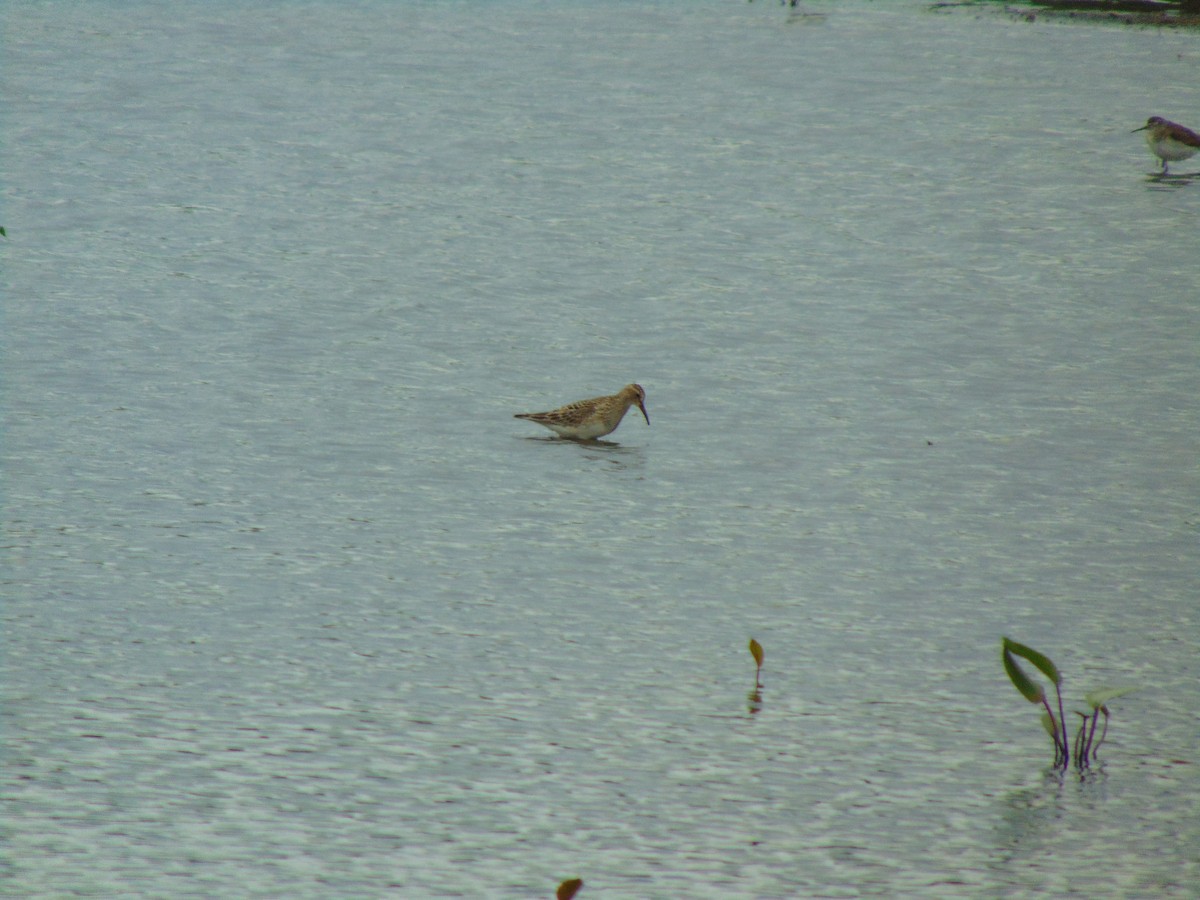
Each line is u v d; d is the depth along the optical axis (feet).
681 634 98.37
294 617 98.99
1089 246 194.49
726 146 235.61
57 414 135.13
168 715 86.43
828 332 163.84
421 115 249.14
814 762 83.82
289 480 122.52
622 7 338.75
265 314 164.66
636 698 90.07
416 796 79.36
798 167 225.97
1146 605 103.81
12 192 205.67
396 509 117.60
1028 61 289.74
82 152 225.56
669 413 141.18
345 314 165.48
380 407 140.05
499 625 98.84
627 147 233.96
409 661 93.66
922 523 117.19
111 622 97.40
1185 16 328.70
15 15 318.86
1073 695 91.56
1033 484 125.39
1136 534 115.65
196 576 104.53
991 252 192.03
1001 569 109.19
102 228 192.75
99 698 88.02
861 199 212.02
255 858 73.51
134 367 147.74
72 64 277.23
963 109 257.55
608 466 128.06
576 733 86.07
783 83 272.72
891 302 173.68
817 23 322.75
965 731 87.51
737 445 133.49
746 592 104.73
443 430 135.33
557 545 111.86
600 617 100.48
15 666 91.25
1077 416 141.38
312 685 90.43
